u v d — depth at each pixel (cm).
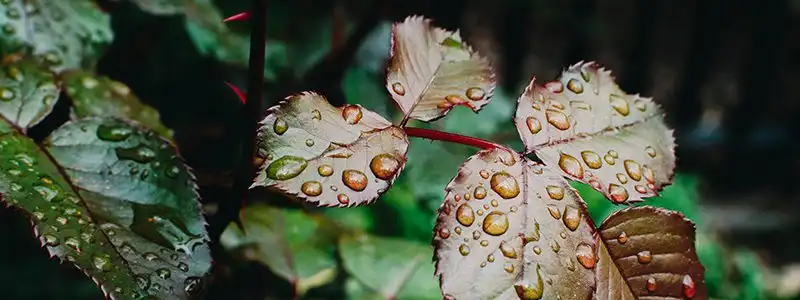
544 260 24
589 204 58
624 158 27
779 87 151
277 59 60
